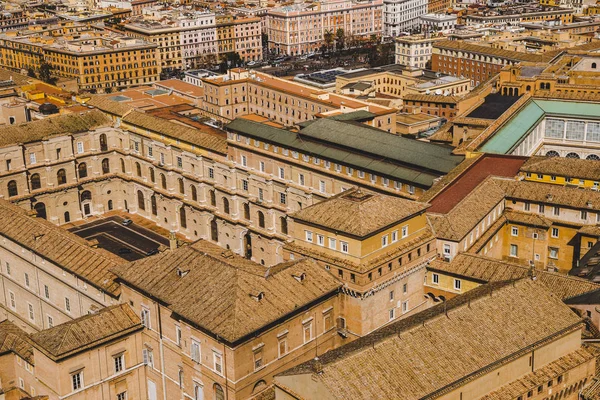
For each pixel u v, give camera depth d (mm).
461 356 116188
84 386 144250
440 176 190250
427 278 157250
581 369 129250
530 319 125062
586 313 138375
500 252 182250
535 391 122938
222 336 128125
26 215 184500
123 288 151625
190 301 137500
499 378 119500
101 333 144875
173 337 142500
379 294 147000
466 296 132250
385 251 147000
